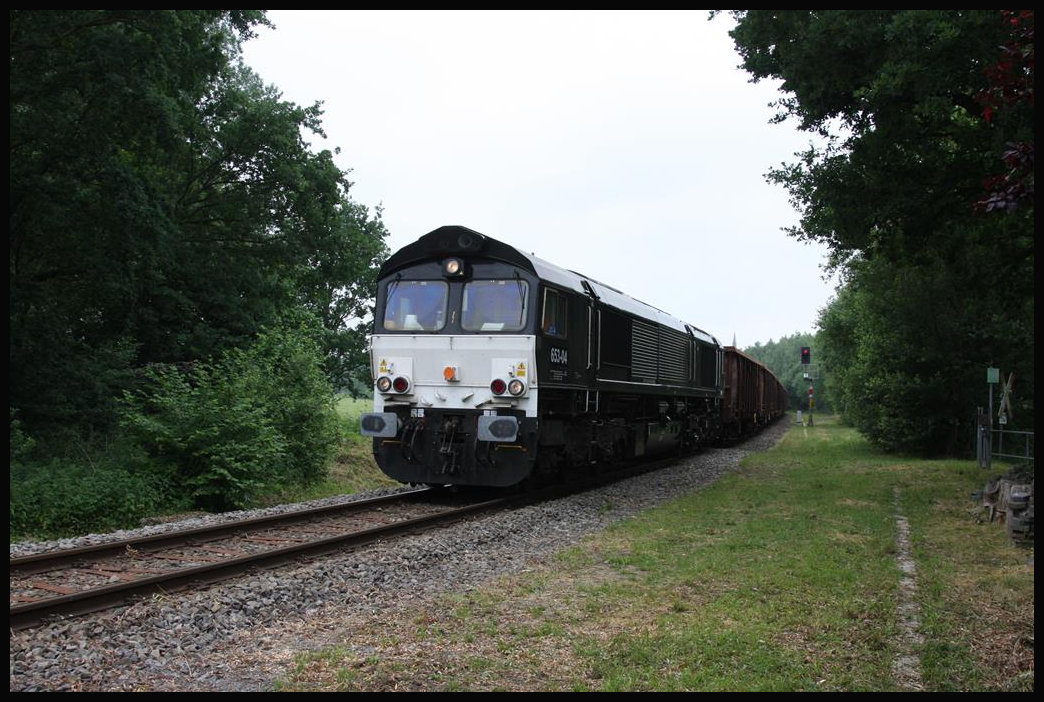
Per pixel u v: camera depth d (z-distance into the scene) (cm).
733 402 2970
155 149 2016
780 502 1279
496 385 1184
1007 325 2202
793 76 1388
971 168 1354
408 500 1249
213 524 1014
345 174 2538
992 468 1897
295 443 1791
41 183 1662
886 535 973
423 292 1266
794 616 609
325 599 661
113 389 1881
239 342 2202
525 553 882
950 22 1102
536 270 1210
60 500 1215
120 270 1817
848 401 2761
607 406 1563
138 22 1738
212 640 548
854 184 1462
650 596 671
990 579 734
